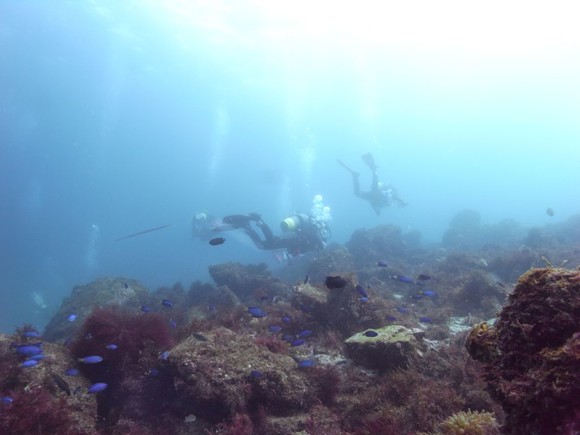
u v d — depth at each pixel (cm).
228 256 4731
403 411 461
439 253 2016
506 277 1286
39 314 2495
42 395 462
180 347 561
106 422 533
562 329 244
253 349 574
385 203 2669
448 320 919
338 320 773
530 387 229
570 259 1310
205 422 507
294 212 1633
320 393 537
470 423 348
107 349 599
